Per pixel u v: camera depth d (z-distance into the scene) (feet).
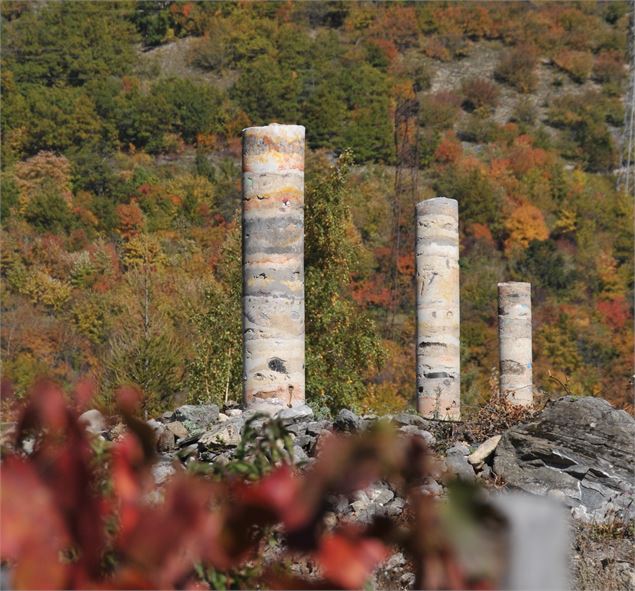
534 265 272.51
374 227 254.88
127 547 8.53
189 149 371.97
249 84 388.78
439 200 80.59
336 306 110.32
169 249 250.78
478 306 241.55
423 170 358.02
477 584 8.30
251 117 381.60
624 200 336.49
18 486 8.42
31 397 9.23
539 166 365.81
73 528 8.48
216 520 8.70
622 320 258.78
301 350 57.16
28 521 8.34
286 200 57.00
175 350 90.27
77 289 221.87
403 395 171.12
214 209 287.69
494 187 316.81
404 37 499.10
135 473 9.62
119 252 242.99
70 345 187.73
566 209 318.65
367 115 372.99
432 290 79.71
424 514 8.48
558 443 46.83
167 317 145.48
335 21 503.61
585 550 40.04
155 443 9.79
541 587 9.35
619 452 46.55
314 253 111.96
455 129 424.87
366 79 406.21
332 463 8.57
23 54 400.06
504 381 90.94
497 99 468.75
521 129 433.89
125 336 102.12
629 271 290.35
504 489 46.50
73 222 266.98
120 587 8.32
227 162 342.64
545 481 46.26
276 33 456.04
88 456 9.25
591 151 418.72
